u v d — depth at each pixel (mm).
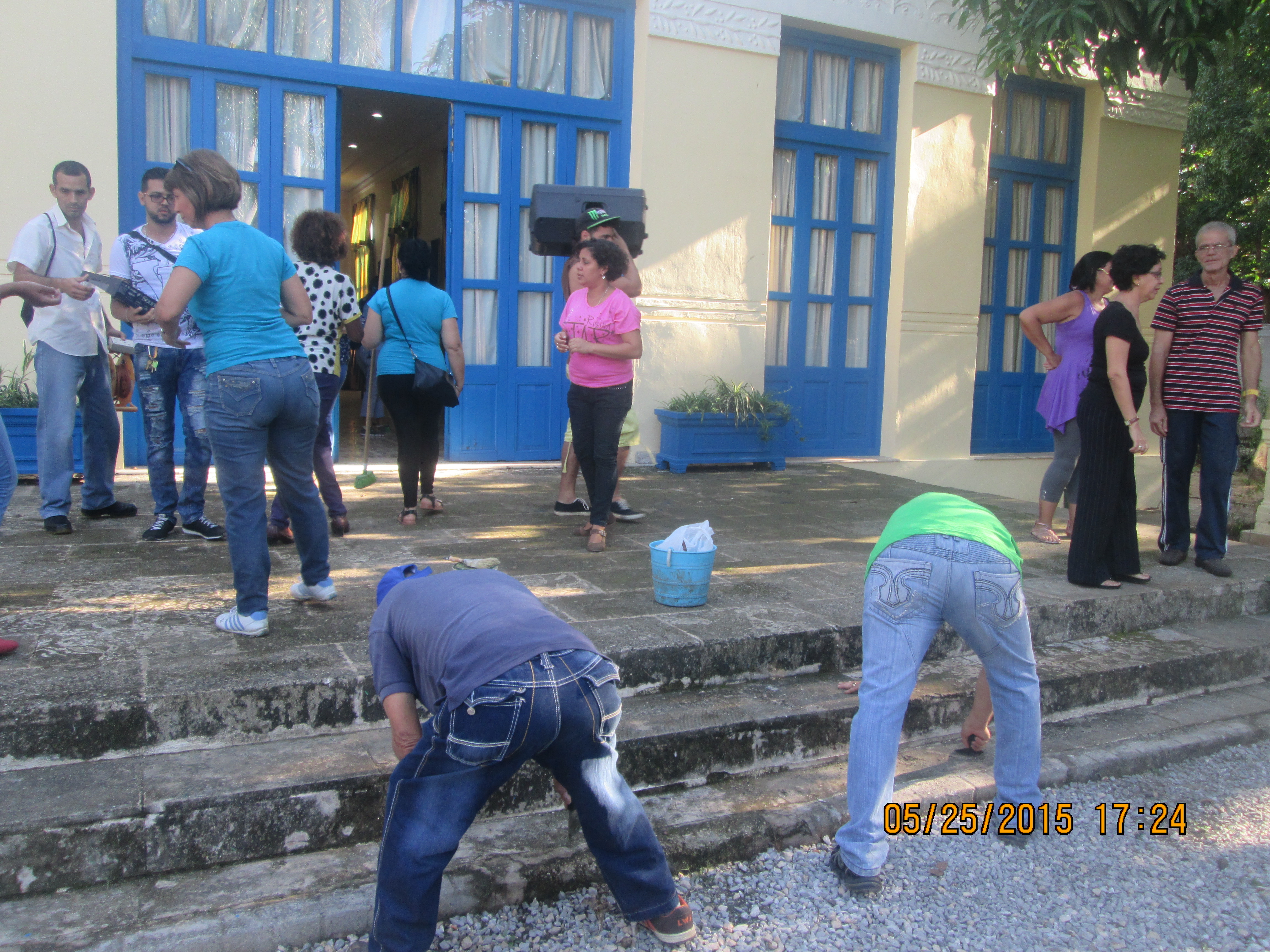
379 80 6430
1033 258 9125
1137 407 4383
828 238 8164
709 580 3742
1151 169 9305
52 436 4340
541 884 2486
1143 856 2840
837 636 3564
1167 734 3627
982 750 3314
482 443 7039
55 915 2209
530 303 7137
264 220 6246
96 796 2371
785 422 7441
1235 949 2395
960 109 8133
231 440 3027
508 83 6832
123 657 2902
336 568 4055
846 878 2609
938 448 8438
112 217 5648
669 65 7043
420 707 2988
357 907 2283
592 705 2107
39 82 5453
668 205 7145
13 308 5457
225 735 2699
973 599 2635
